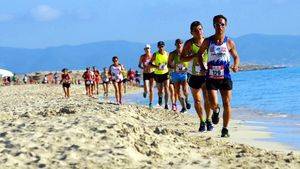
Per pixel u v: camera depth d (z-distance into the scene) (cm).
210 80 1262
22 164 895
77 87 6438
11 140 1017
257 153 1030
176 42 1950
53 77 9438
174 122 1648
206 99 1398
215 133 1380
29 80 9931
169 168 892
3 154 940
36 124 1163
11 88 6644
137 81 7038
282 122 1709
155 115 1861
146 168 888
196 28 1427
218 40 1245
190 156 983
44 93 4566
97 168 878
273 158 979
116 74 2469
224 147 1096
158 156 964
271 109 2273
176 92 2022
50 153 942
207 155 998
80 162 899
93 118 1212
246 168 890
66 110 1524
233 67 1266
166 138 1093
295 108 2278
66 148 963
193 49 1428
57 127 1105
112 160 912
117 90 2509
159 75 2147
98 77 4550
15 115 1614
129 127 1105
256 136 1335
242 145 1134
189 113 2041
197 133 1381
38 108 1892
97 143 990
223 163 927
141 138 1052
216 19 1239
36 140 1006
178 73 1988
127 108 1731
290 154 1035
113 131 1059
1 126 1184
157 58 2134
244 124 1631
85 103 2173
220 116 1886
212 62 1252
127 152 949
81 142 993
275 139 1280
